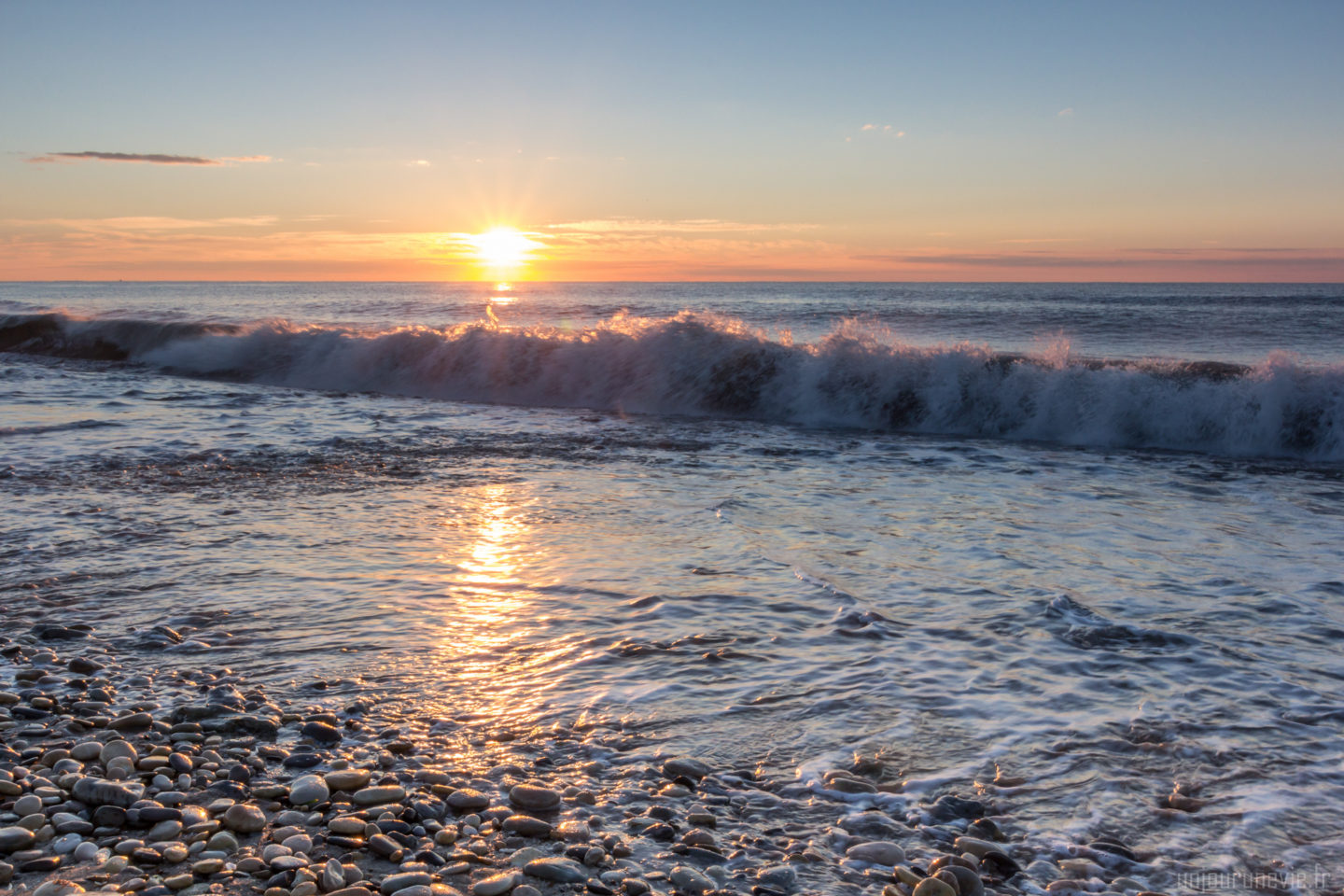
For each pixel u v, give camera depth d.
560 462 7.95
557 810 2.54
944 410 10.73
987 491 6.89
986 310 33.78
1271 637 3.82
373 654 3.64
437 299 57.16
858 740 2.94
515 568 4.77
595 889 2.16
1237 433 9.38
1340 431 9.00
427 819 2.48
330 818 2.46
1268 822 2.45
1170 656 3.61
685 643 3.76
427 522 5.73
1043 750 2.87
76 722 2.98
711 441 9.35
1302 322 25.48
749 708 3.17
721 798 2.60
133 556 4.94
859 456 8.48
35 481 6.80
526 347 13.89
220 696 3.21
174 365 15.97
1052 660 3.58
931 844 2.37
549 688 3.35
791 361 11.98
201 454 8.01
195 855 2.26
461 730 3.02
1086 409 10.06
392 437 9.20
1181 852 2.33
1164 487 7.12
